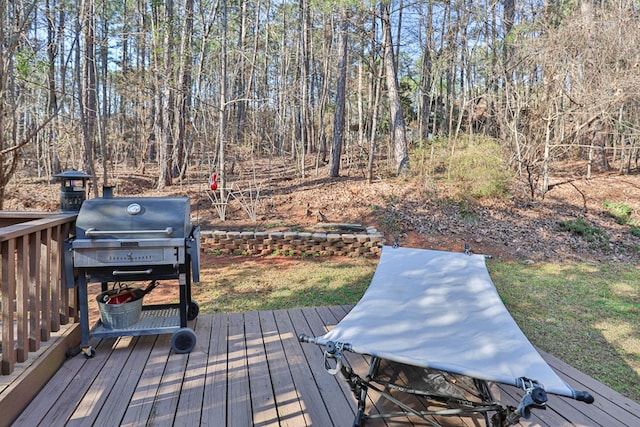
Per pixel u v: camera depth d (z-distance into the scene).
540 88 10.85
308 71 18.88
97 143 16.23
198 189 12.23
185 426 2.20
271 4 19.22
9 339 2.29
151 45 12.08
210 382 2.69
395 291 2.77
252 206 9.32
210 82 14.95
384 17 10.51
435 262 3.27
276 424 2.25
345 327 2.28
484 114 15.08
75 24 9.83
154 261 2.91
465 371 1.81
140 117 17.38
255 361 3.02
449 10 13.61
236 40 16.47
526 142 11.33
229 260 7.20
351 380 2.18
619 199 10.49
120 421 2.22
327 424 2.26
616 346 3.92
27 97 11.64
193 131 14.20
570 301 5.26
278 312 4.20
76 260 2.83
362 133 16.66
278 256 7.54
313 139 20.50
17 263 2.42
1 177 6.30
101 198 3.03
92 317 4.21
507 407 1.94
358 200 10.04
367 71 16.17
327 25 17.14
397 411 2.42
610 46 9.16
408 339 2.14
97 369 2.81
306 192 10.79
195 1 11.48
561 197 10.59
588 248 8.14
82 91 10.09
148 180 14.47
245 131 16.48
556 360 3.39
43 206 10.02
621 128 11.55
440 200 10.01
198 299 5.07
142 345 3.25
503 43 12.39
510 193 10.51
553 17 11.70
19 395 2.23
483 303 2.58
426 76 16.45
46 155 13.44
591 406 2.61
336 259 7.41
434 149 11.42
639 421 2.44
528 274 6.53
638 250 8.02
